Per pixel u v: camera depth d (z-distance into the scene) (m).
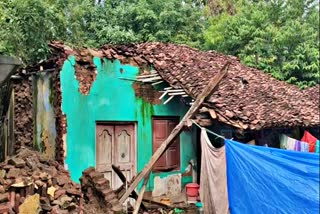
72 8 17.23
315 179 7.13
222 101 10.12
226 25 20.88
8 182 5.98
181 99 11.23
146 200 9.34
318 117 11.77
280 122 10.05
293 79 19.22
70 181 7.18
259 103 11.00
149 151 10.48
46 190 6.40
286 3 21.59
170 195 10.83
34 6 12.96
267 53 19.72
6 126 8.65
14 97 9.88
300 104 12.62
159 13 20.05
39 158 7.74
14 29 12.36
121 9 19.39
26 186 6.04
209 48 20.88
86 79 9.23
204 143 7.96
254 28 19.98
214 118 9.33
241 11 21.64
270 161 7.38
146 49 11.52
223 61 13.99
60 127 8.73
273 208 7.29
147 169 7.80
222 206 7.62
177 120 11.30
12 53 12.23
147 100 10.49
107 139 9.70
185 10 20.53
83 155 9.07
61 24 13.97
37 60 13.24
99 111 9.43
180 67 11.11
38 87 9.67
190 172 11.48
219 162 7.68
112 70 9.74
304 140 11.27
